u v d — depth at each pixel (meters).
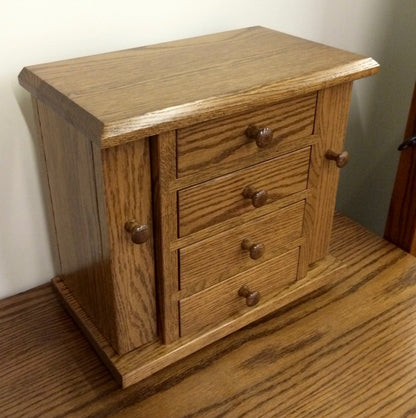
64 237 0.77
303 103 0.69
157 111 0.56
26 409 0.67
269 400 0.68
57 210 0.76
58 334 0.78
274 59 0.72
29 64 0.74
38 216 0.85
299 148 0.72
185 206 0.64
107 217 0.60
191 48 0.77
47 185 0.77
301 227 0.80
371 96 1.24
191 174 0.62
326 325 0.80
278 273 0.81
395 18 1.16
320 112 0.72
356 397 0.69
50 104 0.61
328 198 0.82
